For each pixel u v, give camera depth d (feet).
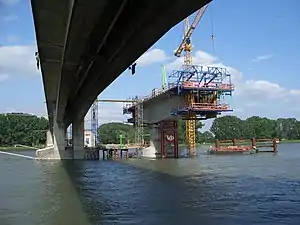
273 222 69.41
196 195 100.78
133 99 359.25
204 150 460.55
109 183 132.77
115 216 75.72
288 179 135.44
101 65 99.81
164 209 82.17
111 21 70.59
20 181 140.46
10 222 72.23
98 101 411.13
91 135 494.59
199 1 54.44
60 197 100.83
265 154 330.95
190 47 423.64
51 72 123.44
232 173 160.66
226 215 75.46
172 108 273.13
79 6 60.44
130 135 641.40
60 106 213.66
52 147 311.06
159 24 63.98
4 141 648.79
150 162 246.47
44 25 71.36
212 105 270.46
